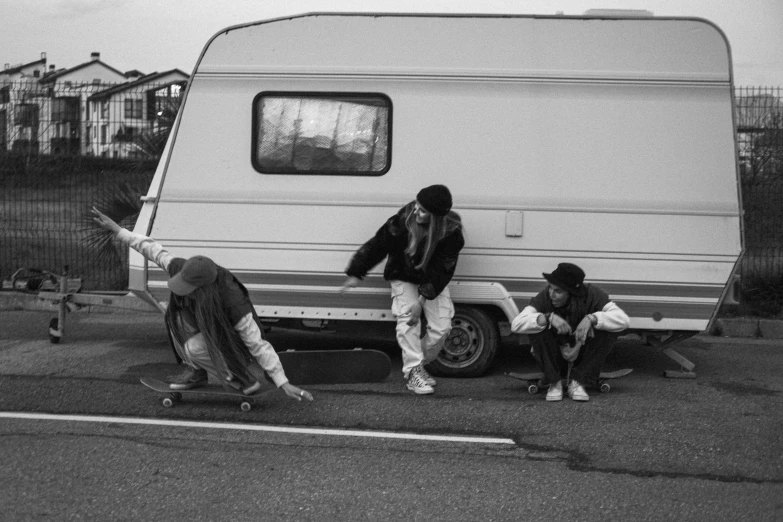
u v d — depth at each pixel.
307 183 7.28
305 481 4.89
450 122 7.22
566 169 7.20
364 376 7.01
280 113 7.30
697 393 6.96
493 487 4.87
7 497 4.57
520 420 6.08
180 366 7.44
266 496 4.67
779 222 10.11
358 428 5.88
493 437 5.74
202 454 5.29
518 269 7.24
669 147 7.17
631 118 7.17
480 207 7.22
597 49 7.16
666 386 7.20
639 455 5.42
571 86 7.18
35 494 4.62
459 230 6.64
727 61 7.17
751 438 5.77
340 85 7.26
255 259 7.34
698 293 7.22
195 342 6.02
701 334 9.77
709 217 7.18
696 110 7.17
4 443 5.41
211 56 7.31
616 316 6.47
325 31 7.26
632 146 7.18
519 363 8.01
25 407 6.17
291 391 5.91
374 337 8.16
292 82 7.28
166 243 7.38
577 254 7.21
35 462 5.08
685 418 6.20
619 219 7.20
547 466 5.21
